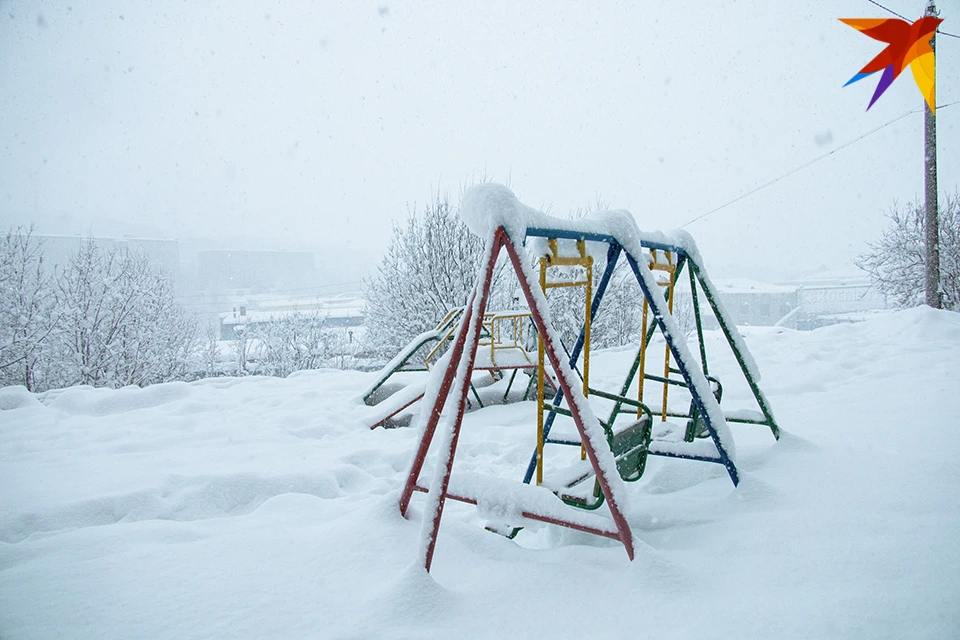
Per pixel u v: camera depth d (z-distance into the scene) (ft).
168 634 5.74
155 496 10.90
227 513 11.10
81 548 8.02
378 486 12.19
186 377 64.23
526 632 5.68
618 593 6.38
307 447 15.14
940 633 5.25
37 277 56.08
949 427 12.62
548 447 15.20
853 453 10.89
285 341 67.05
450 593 6.40
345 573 6.95
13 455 14.61
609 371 24.80
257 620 5.97
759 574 6.66
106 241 62.49
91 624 5.93
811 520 8.05
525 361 17.87
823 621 5.53
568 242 8.48
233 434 16.61
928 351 23.91
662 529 8.58
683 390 20.89
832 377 20.56
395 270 50.19
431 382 8.33
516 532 8.82
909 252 54.39
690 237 11.86
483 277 7.21
